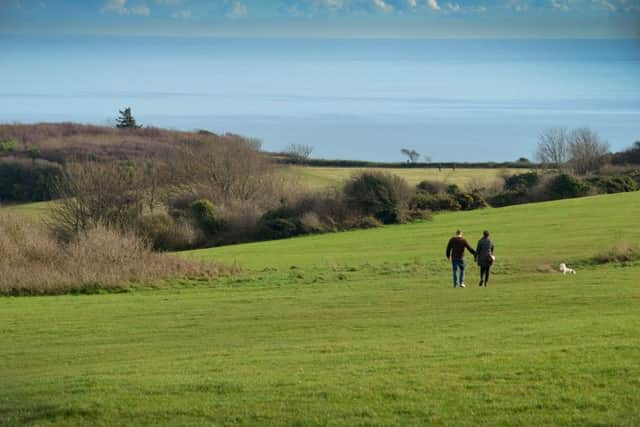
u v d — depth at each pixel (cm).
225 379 3138
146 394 2925
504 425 2466
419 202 16912
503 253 9919
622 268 7838
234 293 7094
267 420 2586
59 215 14100
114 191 14712
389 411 2631
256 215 15725
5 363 4081
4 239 8531
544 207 16025
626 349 3356
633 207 14888
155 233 14750
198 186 17262
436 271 8431
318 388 2923
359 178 16138
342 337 4475
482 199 17688
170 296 7000
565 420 2478
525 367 3116
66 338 4906
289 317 5459
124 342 4700
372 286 7219
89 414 2711
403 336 4359
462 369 3150
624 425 2412
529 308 5359
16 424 2653
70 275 7719
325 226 15300
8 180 19162
